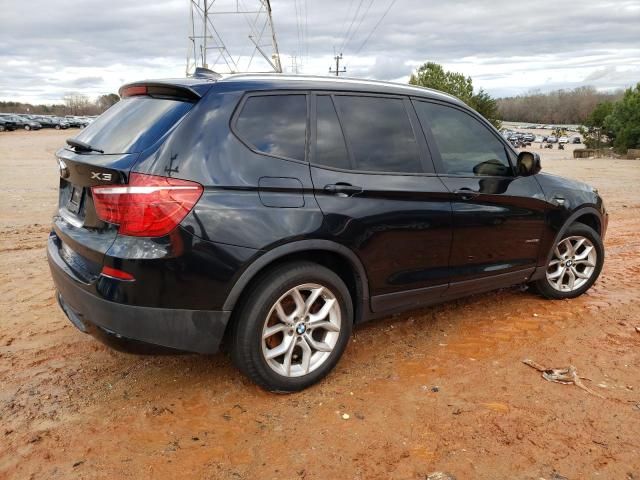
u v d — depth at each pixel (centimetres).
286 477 248
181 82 304
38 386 326
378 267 339
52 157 2328
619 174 1927
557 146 8006
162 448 269
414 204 348
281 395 318
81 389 323
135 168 267
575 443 271
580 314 448
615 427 285
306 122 321
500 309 458
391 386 329
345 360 363
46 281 525
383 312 358
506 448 268
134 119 308
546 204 432
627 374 344
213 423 290
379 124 352
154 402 310
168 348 285
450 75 3944
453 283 383
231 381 334
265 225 288
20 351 371
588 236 474
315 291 316
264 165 296
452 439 275
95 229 287
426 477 247
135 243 268
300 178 305
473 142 402
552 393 320
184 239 270
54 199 1084
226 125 291
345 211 316
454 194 369
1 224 807
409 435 279
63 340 391
